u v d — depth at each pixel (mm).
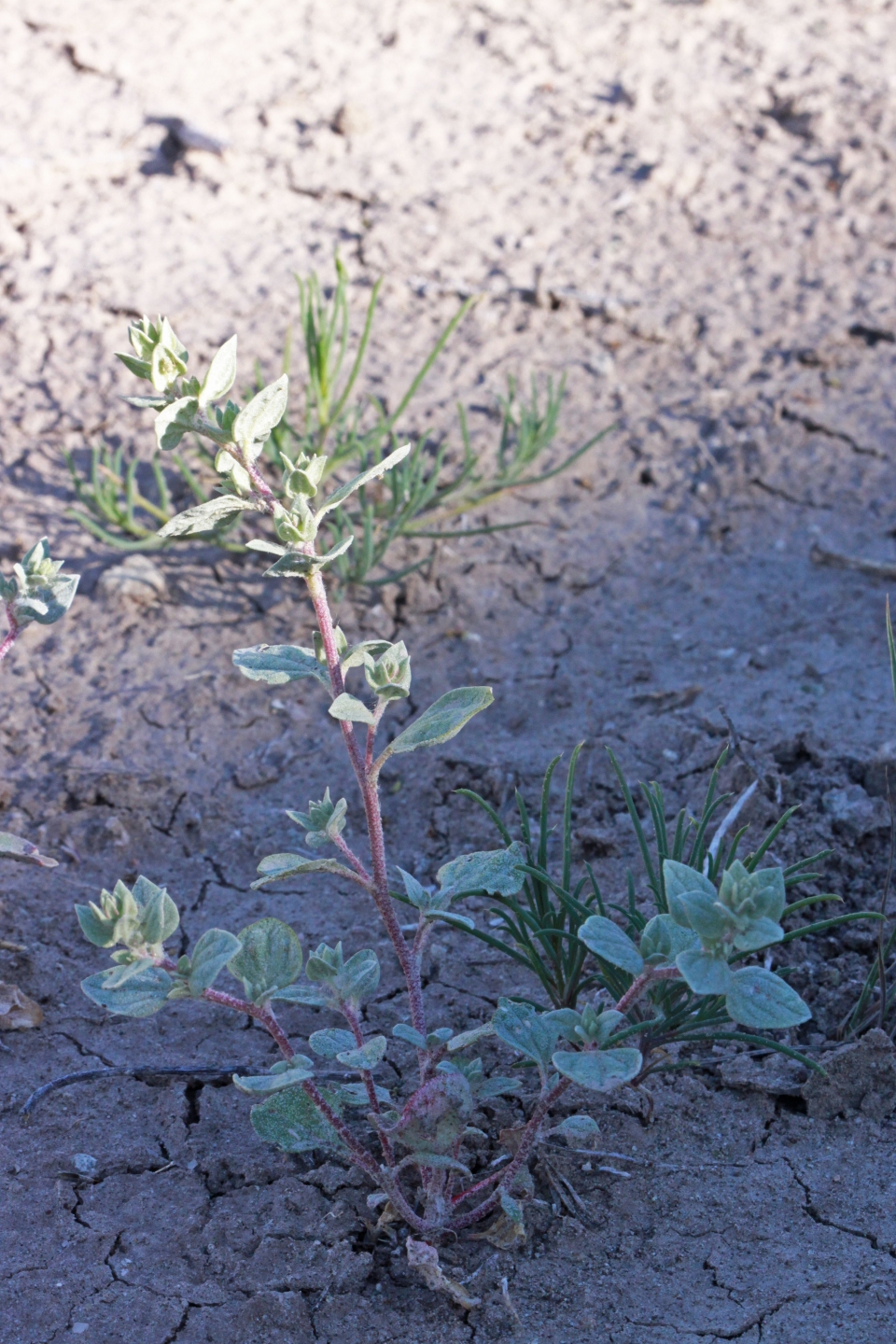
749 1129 2211
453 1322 1916
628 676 3348
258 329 4281
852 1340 1849
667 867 1671
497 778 3014
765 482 3889
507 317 4441
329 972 1852
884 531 3715
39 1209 2090
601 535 3770
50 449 3887
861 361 4297
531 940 2523
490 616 3539
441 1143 1813
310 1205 2090
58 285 4391
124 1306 1941
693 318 4449
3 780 2982
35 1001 2490
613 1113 2227
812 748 2982
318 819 1877
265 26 5648
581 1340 1880
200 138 4953
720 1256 1999
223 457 1794
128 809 2938
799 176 5125
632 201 4969
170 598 3516
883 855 2756
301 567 1771
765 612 3516
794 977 2498
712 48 5848
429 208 4852
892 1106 2215
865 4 6273
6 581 2135
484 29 5832
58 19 5465
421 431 3977
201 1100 2299
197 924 2721
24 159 4801
